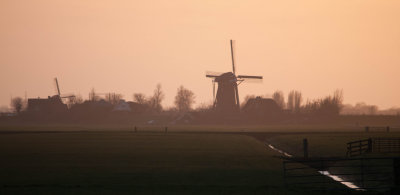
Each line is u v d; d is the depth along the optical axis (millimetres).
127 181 50062
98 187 45094
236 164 64562
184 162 66250
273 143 105875
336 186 47906
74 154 74812
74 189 44094
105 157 71312
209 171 57656
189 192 42656
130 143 96250
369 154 72750
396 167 44438
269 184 48938
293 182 50500
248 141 105000
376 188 45031
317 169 60875
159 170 58281
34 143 95000
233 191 43312
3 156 71875
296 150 88312
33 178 51750
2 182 49125
